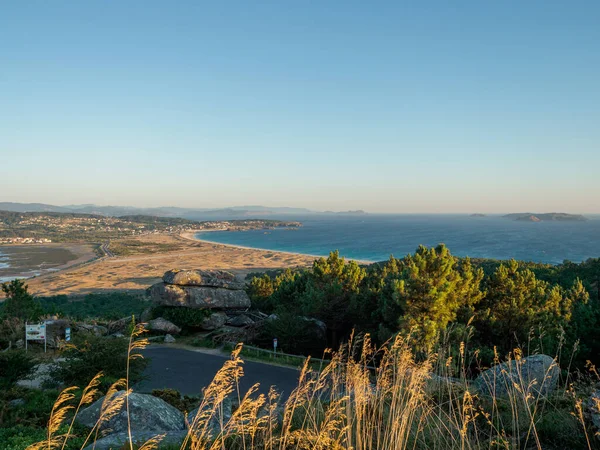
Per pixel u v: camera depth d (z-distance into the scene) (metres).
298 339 27.62
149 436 7.56
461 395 6.47
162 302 32.84
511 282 22.59
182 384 18.91
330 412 4.93
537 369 8.03
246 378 19.61
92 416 10.02
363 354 6.21
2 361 15.27
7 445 7.75
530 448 5.60
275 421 5.82
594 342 21.75
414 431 5.75
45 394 13.61
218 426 6.86
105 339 17.30
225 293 33.94
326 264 34.72
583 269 50.09
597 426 5.46
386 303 23.72
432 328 17.81
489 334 22.09
